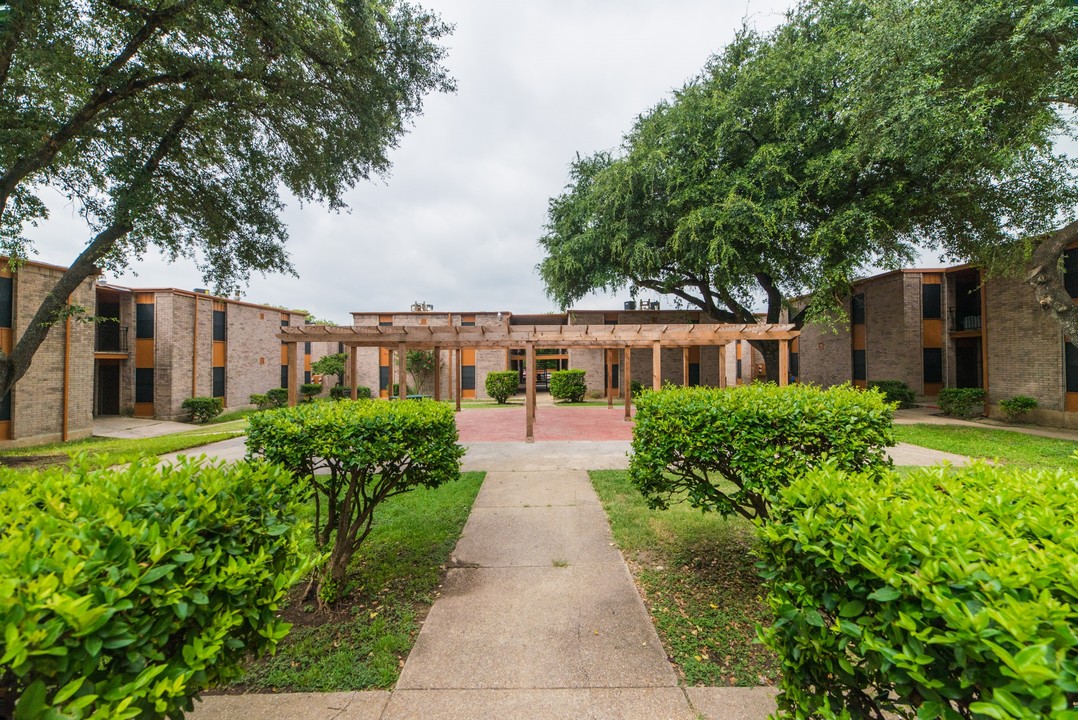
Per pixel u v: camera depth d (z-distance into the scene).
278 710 1.94
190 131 8.52
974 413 13.74
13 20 5.74
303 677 2.15
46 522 1.28
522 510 4.82
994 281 13.12
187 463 1.95
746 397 3.40
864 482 1.70
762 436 2.93
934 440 9.34
